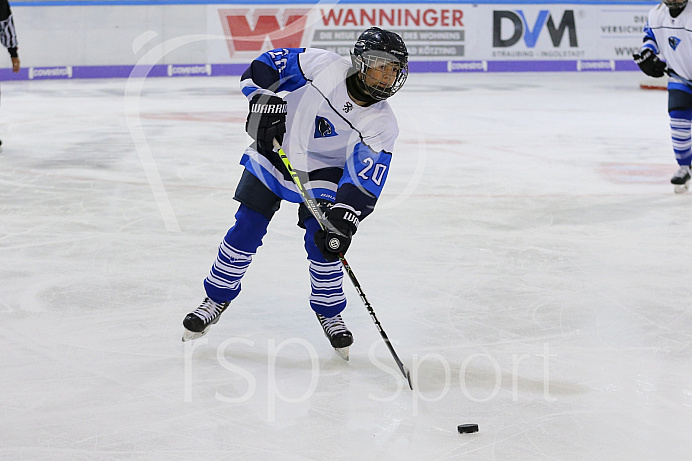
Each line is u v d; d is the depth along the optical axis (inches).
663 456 212.5
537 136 862.5
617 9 1660.9
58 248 421.4
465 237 453.4
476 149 778.2
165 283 365.1
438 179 629.9
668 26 549.6
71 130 869.2
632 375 267.9
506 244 438.3
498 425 230.7
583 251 424.5
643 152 763.4
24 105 1095.6
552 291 358.6
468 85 1412.4
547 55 1647.4
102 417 234.2
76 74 1487.5
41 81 1455.5
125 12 1487.5
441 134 876.6
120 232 455.5
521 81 1493.6
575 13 1642.5
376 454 212.8
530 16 1626.5
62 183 592.7
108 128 888.3
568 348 292.0
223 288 287.1
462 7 1594.5
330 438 222.1
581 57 1662.2
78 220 482.0
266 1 1523.1
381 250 425.4
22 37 1453.0
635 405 244.5
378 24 1555.1
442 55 1604.3
